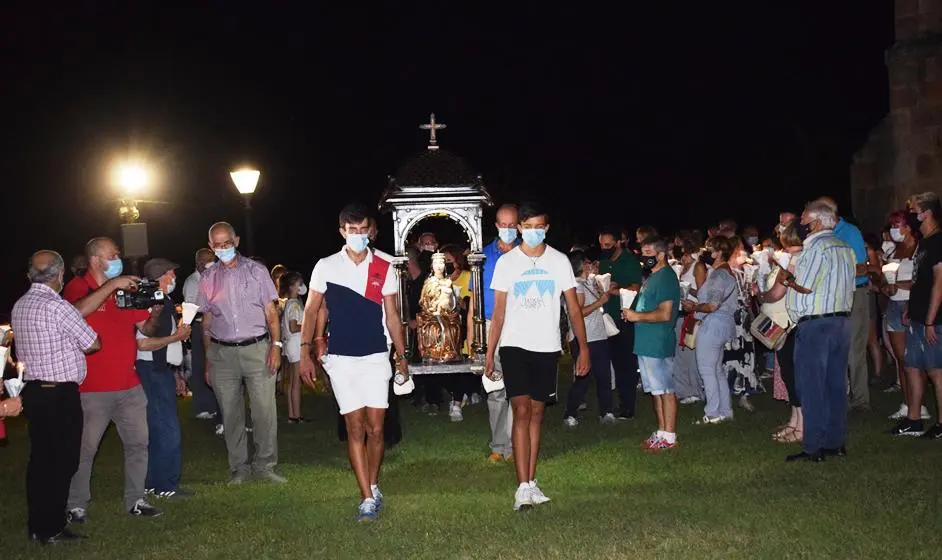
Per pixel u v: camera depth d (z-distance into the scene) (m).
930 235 9.49
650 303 9.78
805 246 8.83
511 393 7.59
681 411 12.03
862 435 9.89
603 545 6.53
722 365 11.10
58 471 7.25
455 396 12.14
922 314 9.53
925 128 17.45
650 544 6.50
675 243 14.66
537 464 9.35
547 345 7.58
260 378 9.12
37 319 7.11
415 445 10.65
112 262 7.95
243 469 9.23
